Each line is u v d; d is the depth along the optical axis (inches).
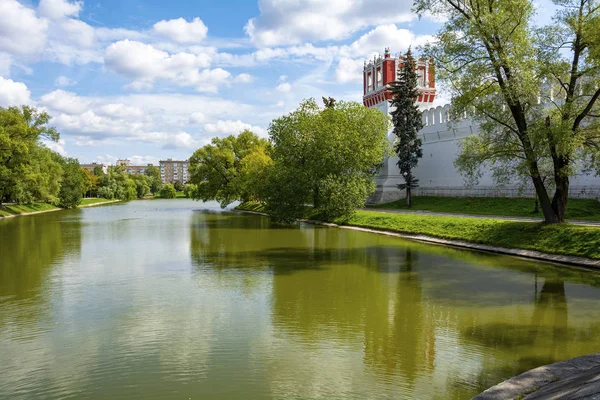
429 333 379.6
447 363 317.1
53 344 367.6
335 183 1405.0
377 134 1550.2
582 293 502.9
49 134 2086.6
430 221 1093.8
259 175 1980.8
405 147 1824.6
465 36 786.8
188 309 464.4
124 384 293.1
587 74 731.4
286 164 1619.1
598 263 624.1
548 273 614.5
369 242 1008.9
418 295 506.9
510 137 836.6
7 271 683.4
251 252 863.1
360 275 624.1
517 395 243.6
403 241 1022.4
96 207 3235.7
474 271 641.0
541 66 740.0
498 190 1518.2
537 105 800.9
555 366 283.4
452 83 810.2
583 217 1011.3
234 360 328.8
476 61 786.8
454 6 806.5
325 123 1540.4
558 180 780.6
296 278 609.6
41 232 1309.1
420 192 1983.3
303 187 1438.2
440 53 815.1
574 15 738.2
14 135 1947.6
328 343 360.5
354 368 311.6
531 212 1197.1
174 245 982.4
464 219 1007.6
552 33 757.9
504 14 745.0
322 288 547.8
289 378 297.6
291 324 409.4
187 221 1722.4
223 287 561.3
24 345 366.3
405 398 267.1
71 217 2039.9
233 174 2593.5
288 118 1659.7
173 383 292.8
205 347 355.6
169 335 385.4
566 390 213.6
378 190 2050.9
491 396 246.2
